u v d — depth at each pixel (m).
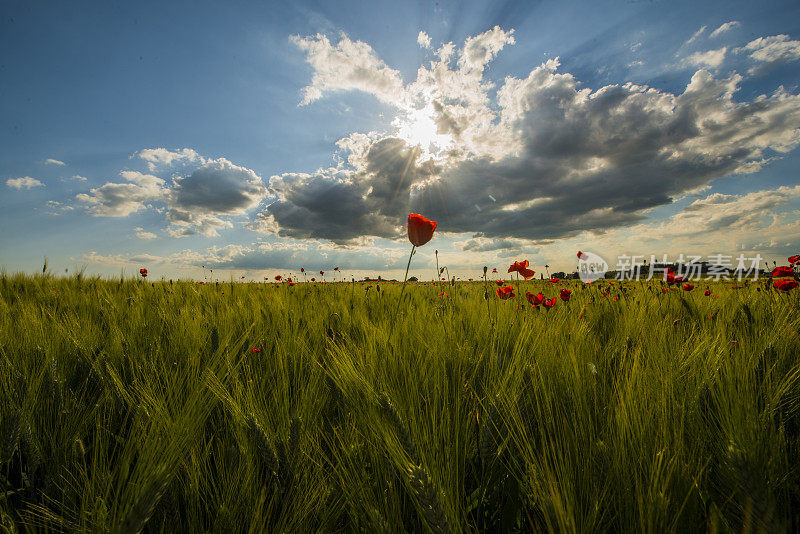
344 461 1.26
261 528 0.97
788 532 0.94
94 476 1.10
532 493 1.11
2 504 1.08
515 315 3.01
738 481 0.96
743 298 4.16
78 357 2.11
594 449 1.13
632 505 0.96
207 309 3.89
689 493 0.88
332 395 1.72
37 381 1.59
